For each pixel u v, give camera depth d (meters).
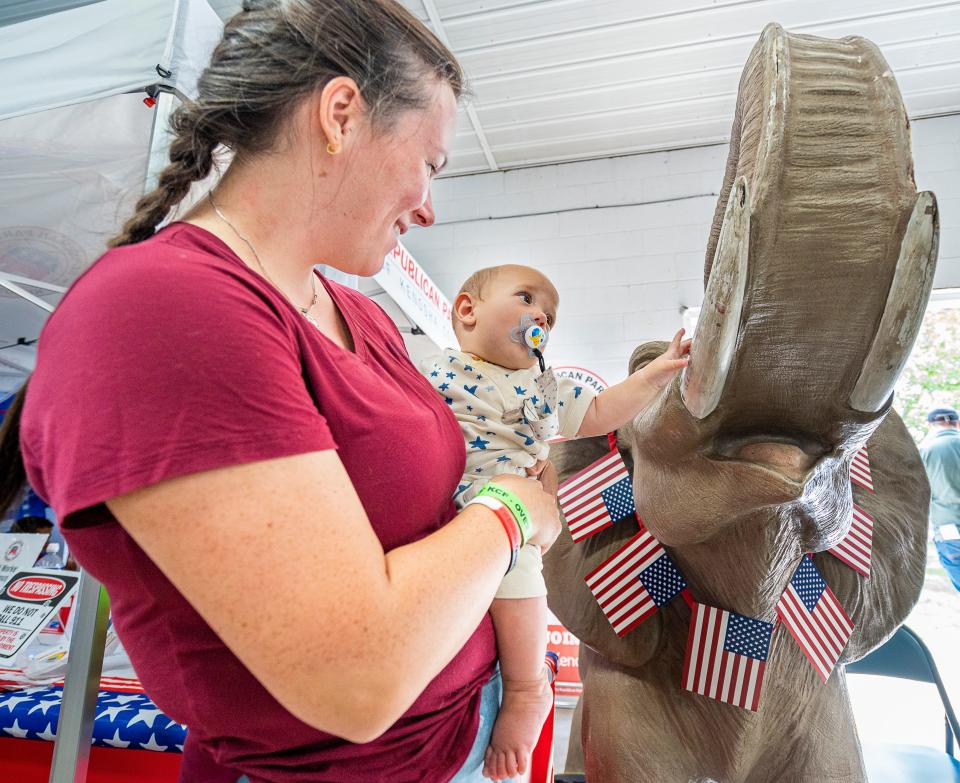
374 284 3.44
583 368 5.48
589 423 1.16
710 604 1.15
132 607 0.58
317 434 0.51
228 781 0.76
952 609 5.70
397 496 0.66
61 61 1.62
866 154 0.62
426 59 0.68
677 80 4.91
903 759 1.75
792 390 0.73
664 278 5.50
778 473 0.74
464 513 0.65
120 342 0.47
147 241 0.55
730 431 0.80
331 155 0.63
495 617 0.89
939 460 4.47
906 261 0.60
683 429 0.81
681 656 1.23
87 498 0.45
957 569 4.35
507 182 5.91
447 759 0.72
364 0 0.65
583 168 5.81
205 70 0.67
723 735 1.19
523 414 1.04
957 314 7.30
